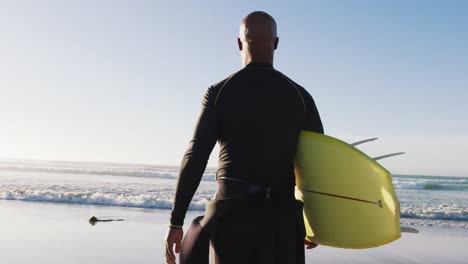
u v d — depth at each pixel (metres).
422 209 13.34
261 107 1.91
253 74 1.96
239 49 2.10
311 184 2.10
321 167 2.05
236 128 1.91
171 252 1.91
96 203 12.99
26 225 8.83
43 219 9.66
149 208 12.34
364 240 2.04
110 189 17.66
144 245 7.30
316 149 2.01
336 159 2.02
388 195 1.92
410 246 7.99
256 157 1.89
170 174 31.00
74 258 6.32
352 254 7.14
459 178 44.03
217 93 1.95
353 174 2.02
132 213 11.15
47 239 7.54
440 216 12.29
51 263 6.01
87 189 17.28
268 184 1.89
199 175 1.90
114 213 11.03
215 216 1.87
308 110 2.03
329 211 2.10
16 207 11.54
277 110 1.93
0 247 6.85
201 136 1.91
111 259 6.34
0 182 20.28
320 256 6.93
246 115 1.91
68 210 11.28
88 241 7.48
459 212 12.39
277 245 1.86
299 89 2.03
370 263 6.63
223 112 1.92
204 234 1.89
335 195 2.07
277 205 1.89
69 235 7.95
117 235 8.10
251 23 1.99
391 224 1.93
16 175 26.92
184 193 1.88
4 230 8.22
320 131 2.09
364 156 1.98
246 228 1.83
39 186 18.09
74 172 31.95
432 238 8.95
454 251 7.66
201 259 1.88
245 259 1.83
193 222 1.96
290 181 1.96
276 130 1.91
